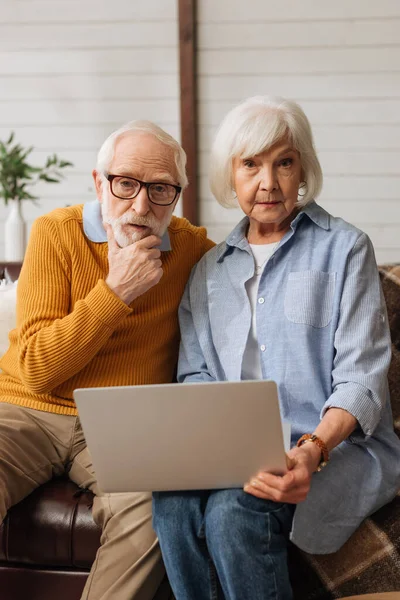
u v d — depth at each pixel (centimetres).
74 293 192
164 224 192
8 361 203
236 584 150
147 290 194
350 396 162
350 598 156
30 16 420
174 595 168
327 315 177
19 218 337
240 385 140
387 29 401
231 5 409
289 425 170
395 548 162
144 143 188
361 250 179
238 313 187
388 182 410
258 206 185
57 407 192
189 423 145
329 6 403
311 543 159
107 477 155
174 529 157
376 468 168
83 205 206
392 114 406
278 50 409
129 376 192
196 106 418
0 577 183
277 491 148
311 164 188
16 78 425
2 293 227
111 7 416
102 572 168
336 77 407
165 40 414
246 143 182
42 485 192
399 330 203
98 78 421
